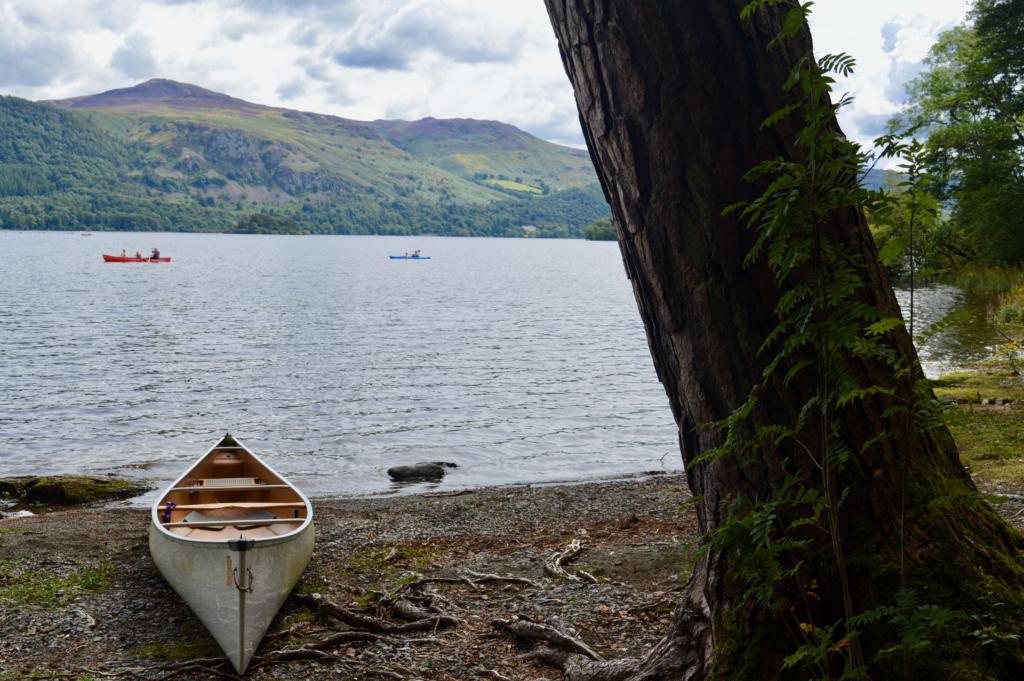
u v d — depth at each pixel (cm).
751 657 309
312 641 626
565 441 1720
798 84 296
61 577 791
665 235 310
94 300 4759
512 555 856
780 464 301
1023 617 283
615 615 625
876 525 295
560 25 323
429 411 1986
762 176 295
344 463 1528
